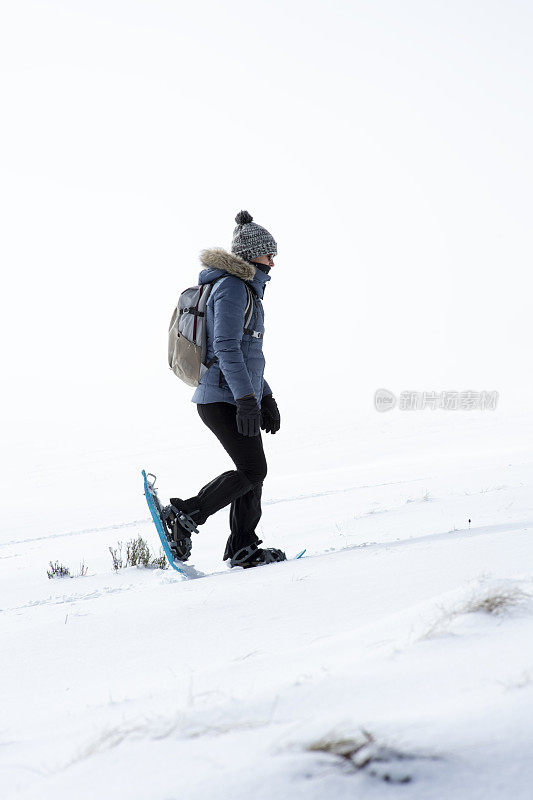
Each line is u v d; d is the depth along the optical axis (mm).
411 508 22547
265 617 8391
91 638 8695
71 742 4484
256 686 5051
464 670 4062
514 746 2910
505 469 35812
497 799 2666
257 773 2955
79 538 38000
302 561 12219
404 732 3078
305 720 3447
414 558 10422
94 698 6426
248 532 15055
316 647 6020
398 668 4305
